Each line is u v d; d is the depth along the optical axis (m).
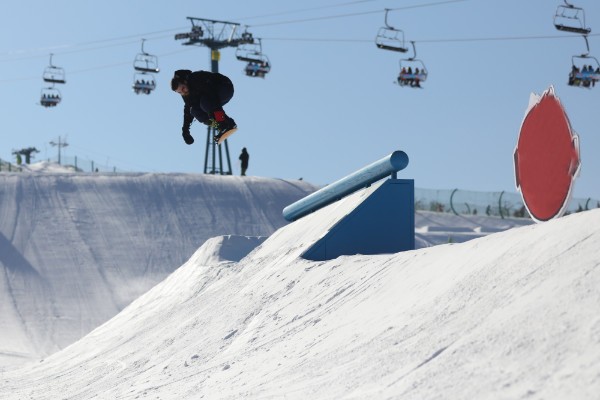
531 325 23.72
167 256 173.75
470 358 23.84
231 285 58.72
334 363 29.92
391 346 28.50
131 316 75.75
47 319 129.88
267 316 44.12
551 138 37.53
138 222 190.50
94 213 192.38
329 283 44.09
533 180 39.38
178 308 62.72
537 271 27.36
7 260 160.75
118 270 161.88
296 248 55.81
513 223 199.12
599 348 20.81
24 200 194.12
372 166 56.31
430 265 36.66
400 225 52.94
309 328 37.69
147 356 50.38
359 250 52.31
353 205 54.66
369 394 24.73
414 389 23.56
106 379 48.72
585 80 146.50
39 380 60.25
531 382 20.98
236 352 40.12
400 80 160.12
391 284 37.56
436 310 29.86
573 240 27.81
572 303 23.62
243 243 79.00
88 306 139.88
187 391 35.66
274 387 29.95
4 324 125.56
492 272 29.94
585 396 19.30
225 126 34.81
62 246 171.25
